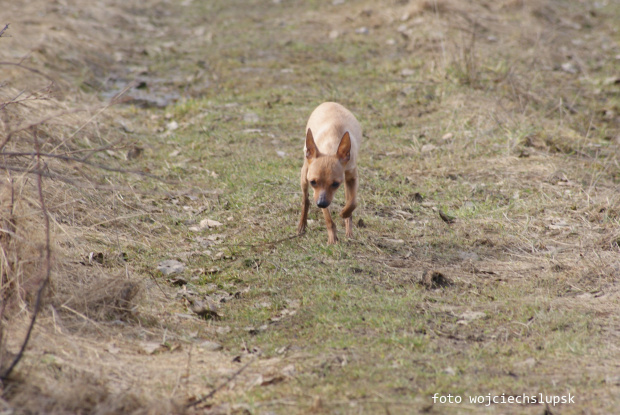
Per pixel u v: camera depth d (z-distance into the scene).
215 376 6.24
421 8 22.53
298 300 7.98
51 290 7.16
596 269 8.70
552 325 7.29
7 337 6.10
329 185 9.20
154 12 25.22
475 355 6.65
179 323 7.44
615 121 15.07
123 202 10.50
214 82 17.77
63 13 22.19
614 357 6.56
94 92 16.22
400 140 13.95
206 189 11.42
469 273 8.84
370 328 7.23
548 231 10.05
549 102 15.86
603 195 11.13
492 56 18.61
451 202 11.22
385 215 10.71
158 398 5.68
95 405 5.37
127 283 7.56
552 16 23.12
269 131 14.35
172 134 14.15
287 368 6.34
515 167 12.58
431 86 16.78
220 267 8.91
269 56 19.91
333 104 10.66
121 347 6.70
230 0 27.27
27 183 8.82
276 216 10.54
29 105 12.16
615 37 21.64
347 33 21.97
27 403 5.19
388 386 5.96
